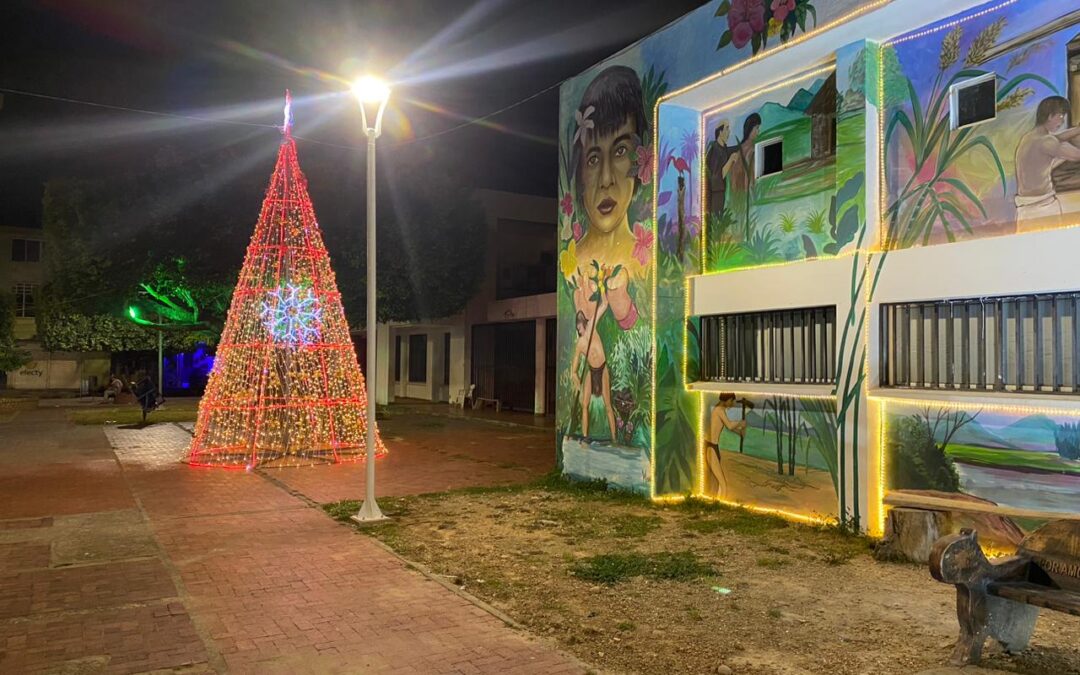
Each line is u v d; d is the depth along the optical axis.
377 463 13.16
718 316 9.51
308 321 14.21
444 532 7.94
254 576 6.29
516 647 4.73
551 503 9.50
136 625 5.11
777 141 8.88
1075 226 6.06
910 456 7.28
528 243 28.67
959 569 4.25
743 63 8.48
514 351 25.31
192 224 19.53
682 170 9.70
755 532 7.89
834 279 7.82
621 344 10.06
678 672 4.37
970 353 6.89
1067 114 6.32
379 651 4.66
